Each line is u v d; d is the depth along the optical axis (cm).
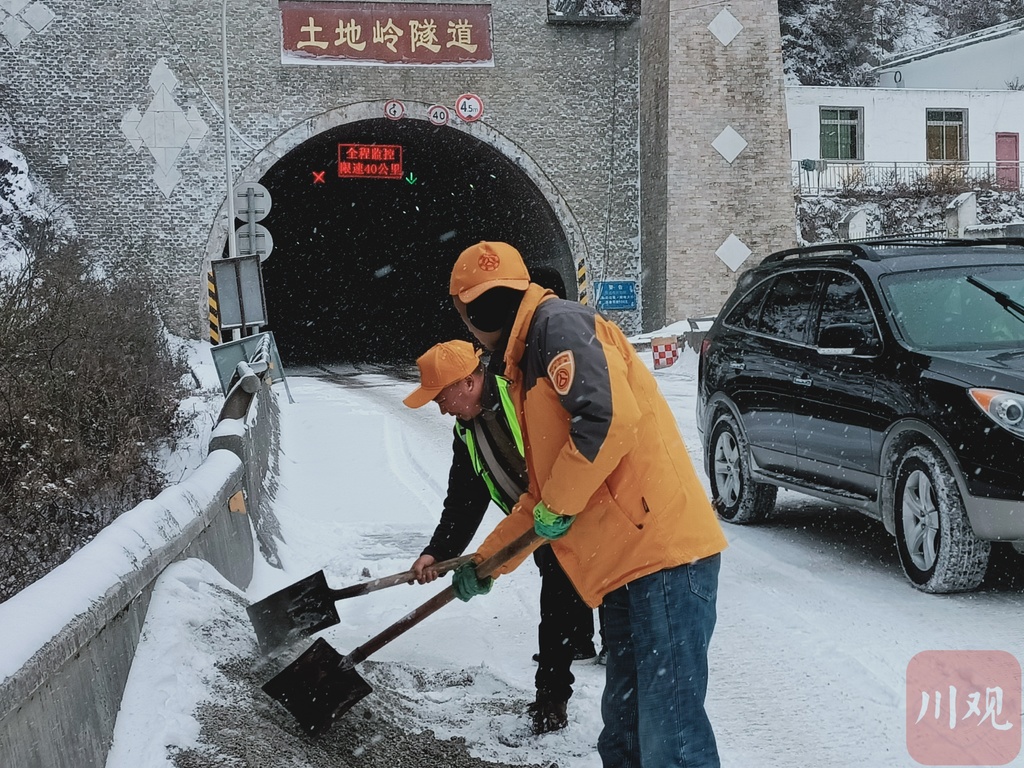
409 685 460
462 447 410
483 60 2750
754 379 761
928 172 3484
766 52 2723
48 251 1408
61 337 920
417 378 2527
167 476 960
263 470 820
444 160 3133
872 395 634
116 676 328
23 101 2503
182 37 2562
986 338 633
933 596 586
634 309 2866
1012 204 3441
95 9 2520
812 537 743
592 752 389
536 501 351
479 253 322
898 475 611
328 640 526
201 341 2588
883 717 421
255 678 389
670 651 307
